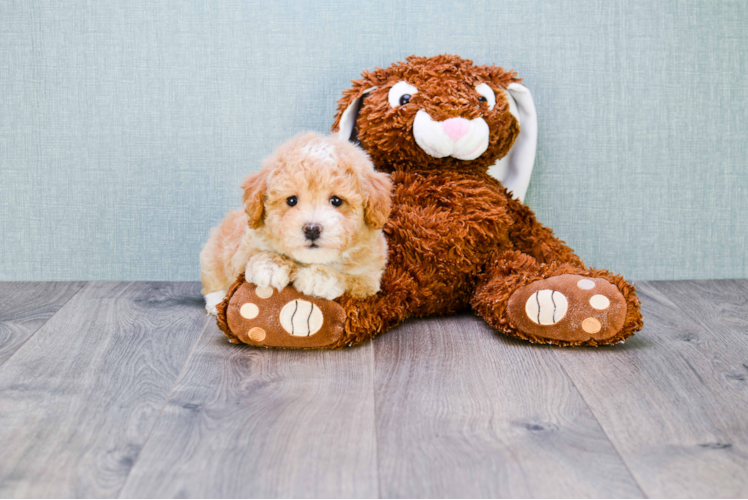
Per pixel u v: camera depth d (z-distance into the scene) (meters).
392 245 1.41
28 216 1.74
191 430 0.93
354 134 1.61
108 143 1.72
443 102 1.41
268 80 1.71
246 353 1.24
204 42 1.68
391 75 1.51
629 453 0.87
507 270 1.40
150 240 1.77
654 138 1.76
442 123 1.40
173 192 1.74
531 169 1.66
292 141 1.25
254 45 1.69
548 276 1.32
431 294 1.43
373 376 1.13
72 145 1.71
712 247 1.81
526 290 1.29
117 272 1.78
